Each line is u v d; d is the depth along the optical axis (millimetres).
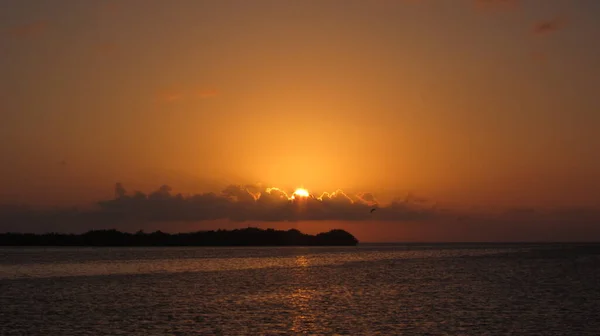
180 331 37281
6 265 111875
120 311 45719
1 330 37594
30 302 51125
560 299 51625
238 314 44062
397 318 41750
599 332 36031
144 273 88438
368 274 85438
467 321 40188
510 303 49375
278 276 81750
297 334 36219
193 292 59656
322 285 67312
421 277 79125
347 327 38438
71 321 40969
